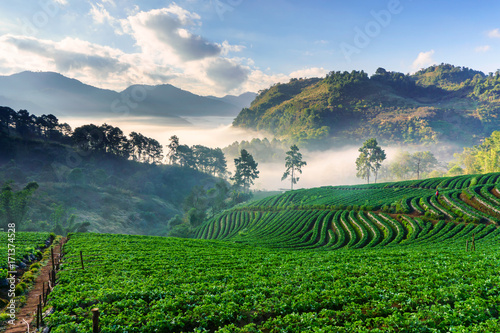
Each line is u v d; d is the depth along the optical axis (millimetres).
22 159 160750
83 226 99938
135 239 62500
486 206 70750
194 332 17234
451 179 103000
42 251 50969
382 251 46094
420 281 23219
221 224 114188
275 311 19422
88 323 18453
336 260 38875
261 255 47156
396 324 15844
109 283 28250
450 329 14891
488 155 156125
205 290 25078
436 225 66625
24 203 96500
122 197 156375
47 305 23375
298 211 101000
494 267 26641
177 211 167750
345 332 15562
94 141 194375
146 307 21250
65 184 145500
